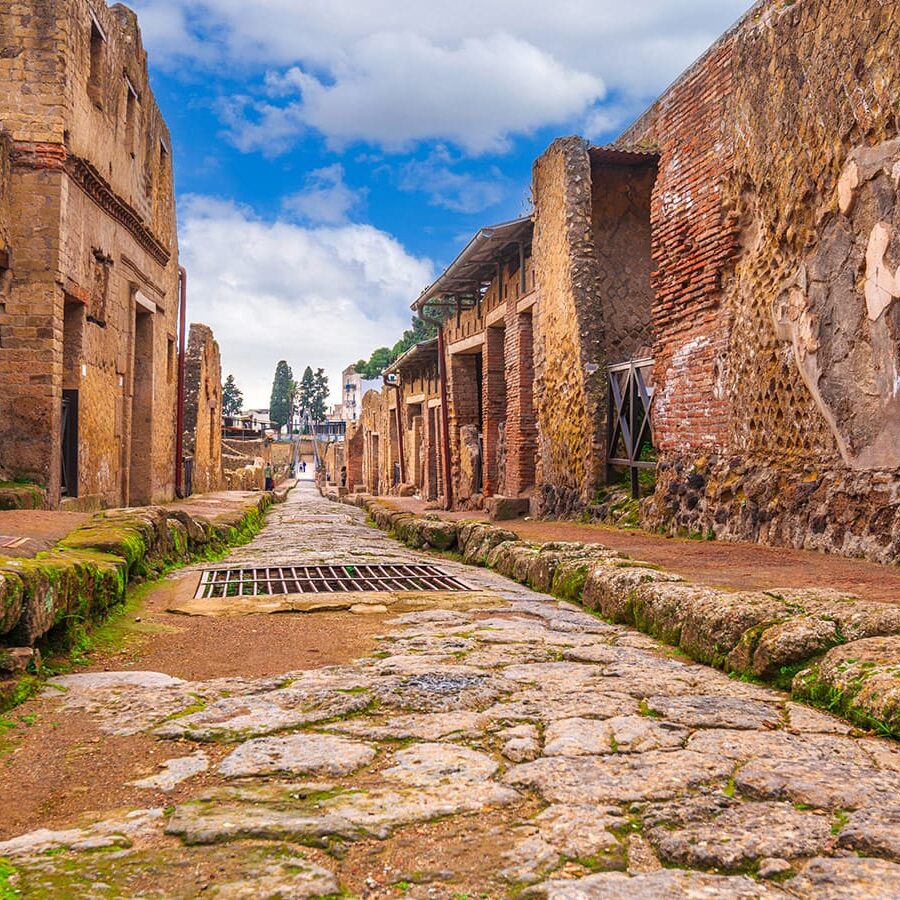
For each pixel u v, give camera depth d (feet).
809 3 25.57
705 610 14.42
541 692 12.04
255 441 198.29
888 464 21.98
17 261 33.76
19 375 33.63
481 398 79.36
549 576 23.09
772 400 28.09
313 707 11.38
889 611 12.73
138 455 53.06
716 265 31.81
